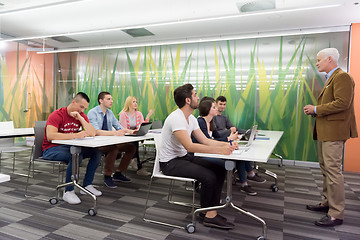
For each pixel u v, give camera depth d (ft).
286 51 17.38
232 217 8.17
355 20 15.29
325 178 8.68
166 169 7.42
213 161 7.61
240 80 18.40
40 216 7.86
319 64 8.11
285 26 16.84
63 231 6.92
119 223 7.52
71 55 23.18
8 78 20.39
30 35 20.48
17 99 21.03
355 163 15.47
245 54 18.29
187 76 19.75
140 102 21.12
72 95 23.20
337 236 7.02
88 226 7.27
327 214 7.82
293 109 17.22
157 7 14.67
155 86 20.65
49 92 23.30
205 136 8.45
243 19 15.80
